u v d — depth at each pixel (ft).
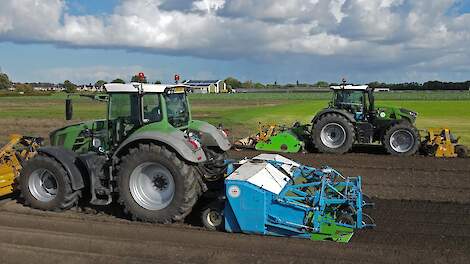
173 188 24.27
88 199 28.60
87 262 19.47
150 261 19.52
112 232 23.24
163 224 24.58
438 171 38.09
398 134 45.85
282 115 93.04
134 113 26.13
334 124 47.47
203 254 20.15
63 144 29.22
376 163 41.91
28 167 26.89
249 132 68.03
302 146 48.16
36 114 101.55
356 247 20.72
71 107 28.25
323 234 22.18
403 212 27.27
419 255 19.79
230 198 22.40
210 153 27.76
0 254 20.30
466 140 55.31
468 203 29.17
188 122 28.86
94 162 26.09
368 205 25.16
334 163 42.14
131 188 24.66
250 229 22.30
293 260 19.34
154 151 24.06
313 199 22.31
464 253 20.16
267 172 23.81
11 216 25.66
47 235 22.40
